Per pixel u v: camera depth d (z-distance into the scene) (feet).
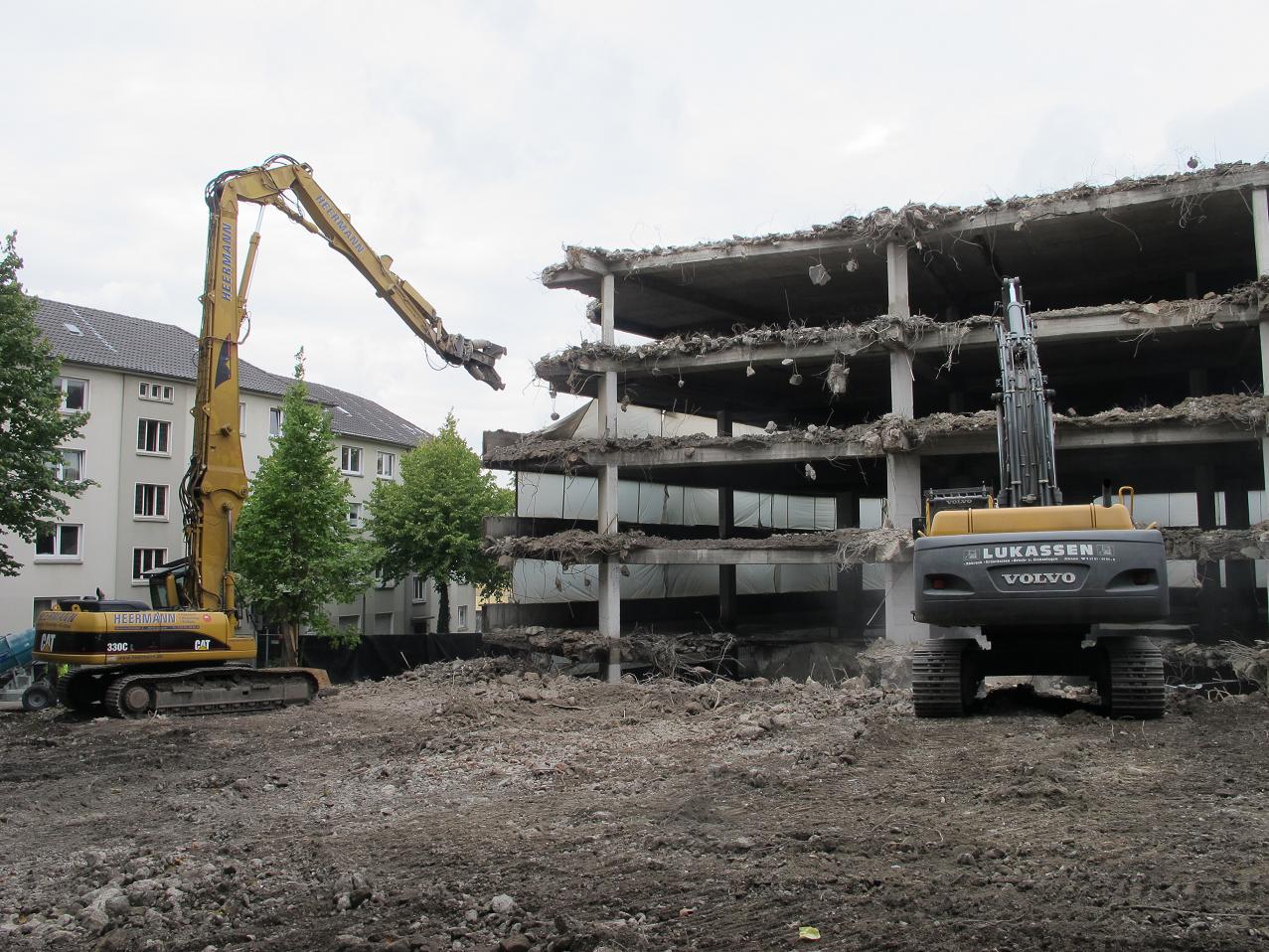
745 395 103.91
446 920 18.45
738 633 97.81
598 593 90.38
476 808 28.48
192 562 55.57
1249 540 64.90
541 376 86.12
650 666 89.45
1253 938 15.24
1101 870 18.93
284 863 23.21
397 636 121.29
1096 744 31.24
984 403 105.40
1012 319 42.42
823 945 15.93
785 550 76.74
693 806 25.84
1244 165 67.67
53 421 74.28
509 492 160.86
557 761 35.12
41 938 18.93
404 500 153.89
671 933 16.92
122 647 51.85
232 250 56.90
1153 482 106.52
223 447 56.24
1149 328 69.67
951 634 71.36
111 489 128.57
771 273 84.94
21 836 28.43
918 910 17.21
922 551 36.17
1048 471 39.42
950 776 27.63
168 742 44.50
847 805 25.13
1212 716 36.68
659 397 102.17
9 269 75.92
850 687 57.36
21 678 95.91
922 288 89.35
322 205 62.34
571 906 18.65
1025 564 34.73
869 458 85.25
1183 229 75.05
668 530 105.40
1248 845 20.13
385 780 33.76
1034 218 72.28
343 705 57.82
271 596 105.81
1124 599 33.88
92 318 140.05
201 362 56.03
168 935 18.60
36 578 119.44
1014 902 17.30
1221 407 65.92
